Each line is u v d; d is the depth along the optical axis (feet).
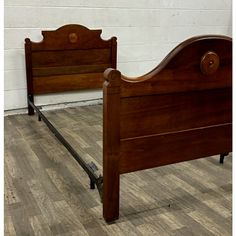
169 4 12.91
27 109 11.51
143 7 12.46
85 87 11.79
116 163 5.18
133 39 12.70
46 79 11.14
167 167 7.55
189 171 7.37
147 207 5.93
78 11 11.43
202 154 5.95
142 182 6.85
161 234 5.19
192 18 13.61
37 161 7.77
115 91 4.78
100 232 5.24
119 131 5.03
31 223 5.44
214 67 5.34
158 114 5.27
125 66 12.90
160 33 13.14
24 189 6.50
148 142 5.33
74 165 7.59
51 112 11.60
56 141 8.98
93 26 11.84
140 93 4.97
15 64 10.95
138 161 5.35
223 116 5.91
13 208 5.85
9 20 10.51
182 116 5.51
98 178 5.94
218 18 14.21
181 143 5.66
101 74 11.89
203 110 5.67
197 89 5.41
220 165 7.67
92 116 11.16
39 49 10.75
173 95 5.29
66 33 10.95
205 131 5.82
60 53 11.07
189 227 5.37
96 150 8.41
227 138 6.09
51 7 10.98
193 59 5.17
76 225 5.41
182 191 6.50
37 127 10.09
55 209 5.84
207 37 5.13
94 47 11.51
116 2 11.94
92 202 6.08
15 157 7.96
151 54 13.24
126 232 5.24
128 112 5.01
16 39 10.77
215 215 5.71
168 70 5.07
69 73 11.41
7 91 11.08
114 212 5.47
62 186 6.64
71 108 12.10
